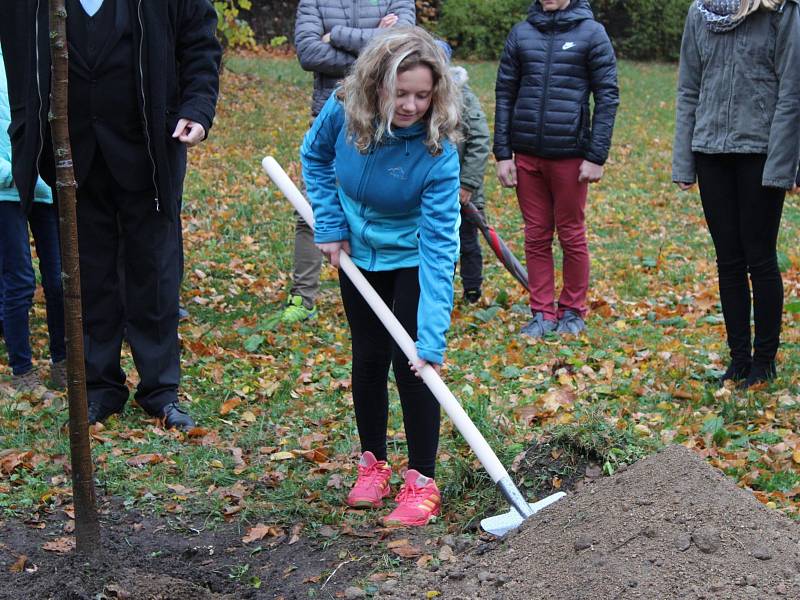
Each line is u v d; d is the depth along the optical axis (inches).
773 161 183.0
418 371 141.9
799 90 180.5
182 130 171.6
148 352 179.0
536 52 227.9
